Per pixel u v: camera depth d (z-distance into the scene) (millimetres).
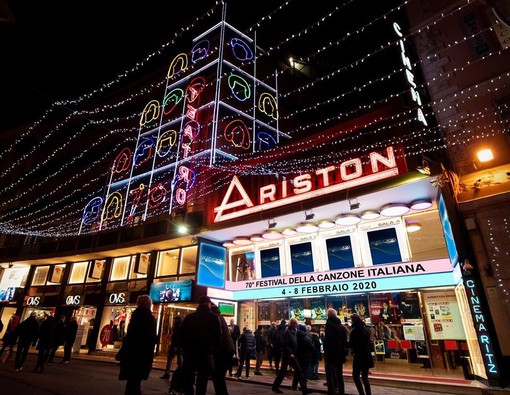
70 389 6777
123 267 19375
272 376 10492
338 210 11547
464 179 9703
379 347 10773
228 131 18656
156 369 11789
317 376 9992
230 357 5621
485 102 10141
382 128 10898
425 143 9961
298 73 24281
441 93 11023
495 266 8406
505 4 10602
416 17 12414
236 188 14094
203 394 4711
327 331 7305
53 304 20781
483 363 7770
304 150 12797
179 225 15438
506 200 8680
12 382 7227
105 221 20922
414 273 10398
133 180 21062
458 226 8688
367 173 10633
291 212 11797
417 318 10461
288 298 13305
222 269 15141
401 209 10828
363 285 11289
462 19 11367
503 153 9398
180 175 17188
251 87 21219
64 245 21250
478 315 8008
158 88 25359
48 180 27094
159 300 15234
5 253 23906
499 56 10312
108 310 18938
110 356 16594
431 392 7992
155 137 21812
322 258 13016
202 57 21422
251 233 14234
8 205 27844
